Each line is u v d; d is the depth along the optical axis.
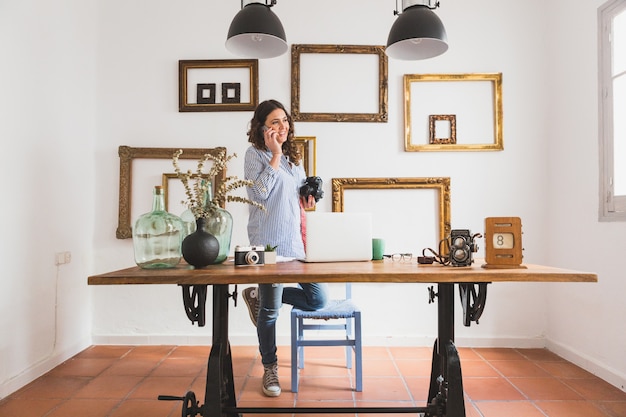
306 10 3.74
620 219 2.77
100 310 3.68
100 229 3.68
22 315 2.79
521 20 3.73
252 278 1.56
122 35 3.74
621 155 2.81
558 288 3.46
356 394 2.61
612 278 2.84
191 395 1.96
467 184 3.69
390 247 3.68
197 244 1.77
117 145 3.70
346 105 3.71
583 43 3.18
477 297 1.78
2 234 2.62
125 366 3.12
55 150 3.15
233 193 3.67
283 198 2.39
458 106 3.71
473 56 3.73
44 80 3.03
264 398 2.55
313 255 1.98
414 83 3.72
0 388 2.55
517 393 2.64
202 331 3.67
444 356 1.99
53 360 3.09
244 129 3.71
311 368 3.09
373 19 3.74
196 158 3.67
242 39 2.55
